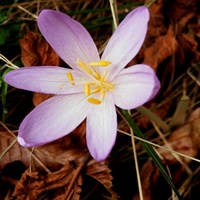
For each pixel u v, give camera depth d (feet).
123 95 0.90
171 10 1.26
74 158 1.05
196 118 1.14
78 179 1.03
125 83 0.91
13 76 0.91
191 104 1.18
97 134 0.88
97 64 0.91
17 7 1.22
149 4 1.16
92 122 0.90
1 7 1.19
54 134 0.90
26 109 1.13
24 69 0.92
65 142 1.06
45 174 1.04
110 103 0.91
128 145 1.11
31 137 0.89
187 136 1.13
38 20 0.91
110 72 0.93
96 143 0.87
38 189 1.03
